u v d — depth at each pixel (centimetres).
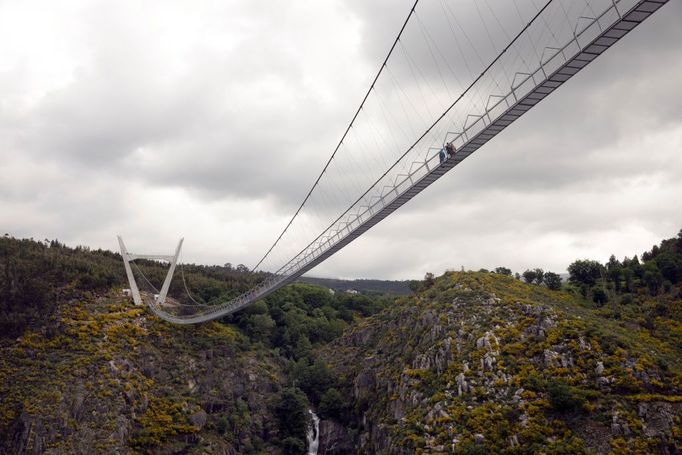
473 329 10719
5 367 11325
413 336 12050
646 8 4547
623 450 7875
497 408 9006
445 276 13712
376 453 10412
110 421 10612
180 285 17025
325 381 13288
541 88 5419
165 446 10731
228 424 11762
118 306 13725
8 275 13512
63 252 17462
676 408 8256
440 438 9000
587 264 12925
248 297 12500
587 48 4953
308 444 12194
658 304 11112
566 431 8319
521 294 11819
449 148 6469
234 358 13438
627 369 8900
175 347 13025
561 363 9325
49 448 9975
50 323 12481
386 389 11619
